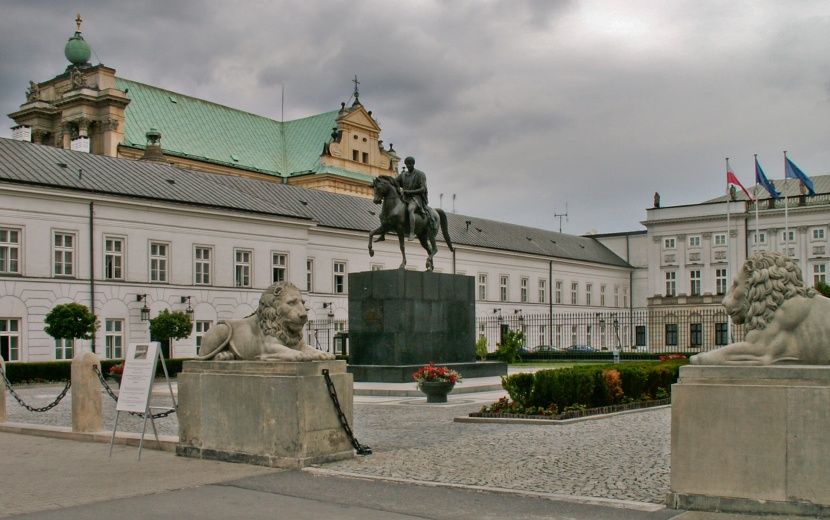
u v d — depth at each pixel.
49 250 41.31
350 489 10.43
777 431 8.61
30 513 9.45
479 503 9.59
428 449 13.70
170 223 46.50
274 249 52.00
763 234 82.69
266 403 12.16
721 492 8.87
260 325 12.93
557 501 9.63
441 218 30.03
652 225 89.50
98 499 10.16
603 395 19.67
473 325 29.73
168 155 72.50
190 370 13.30
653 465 12.02
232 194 51.97
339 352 56.81
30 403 26.23
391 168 91.00
